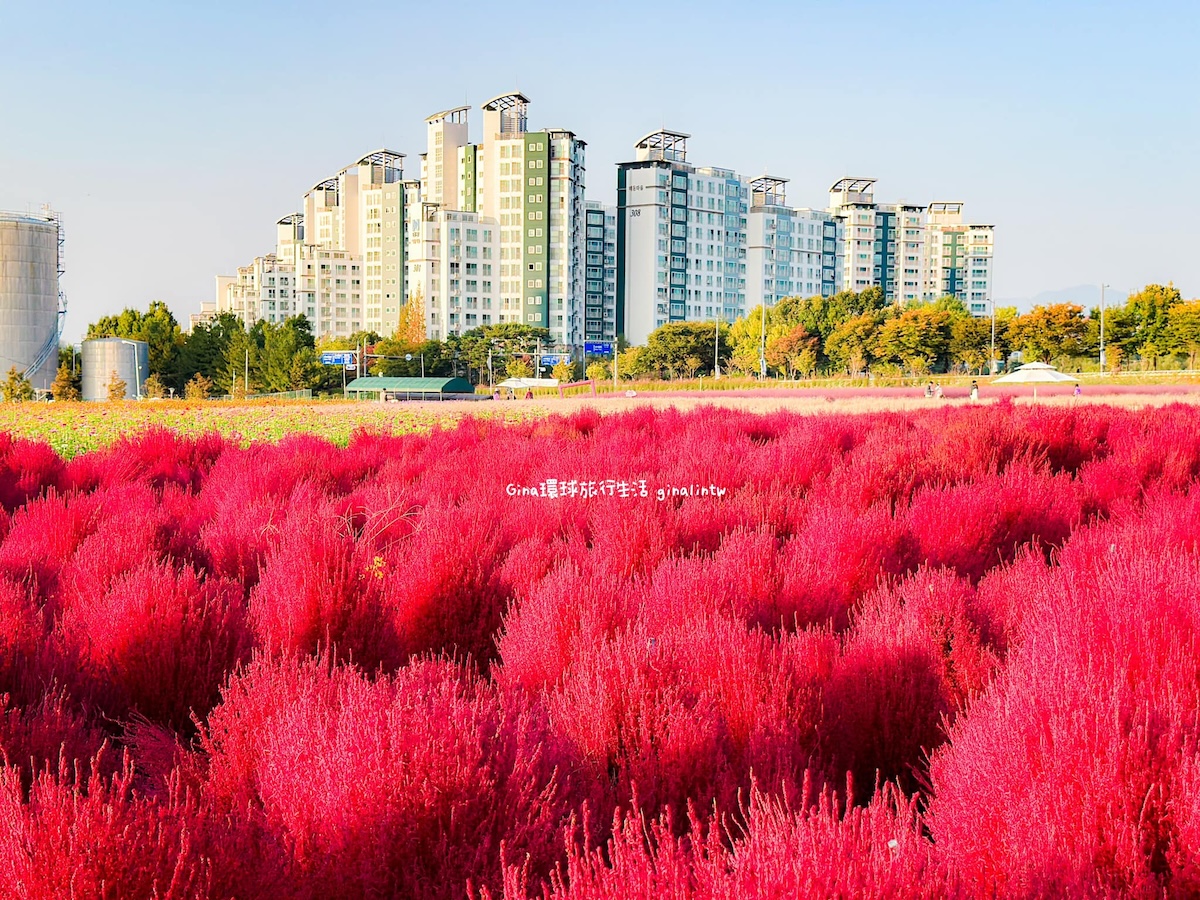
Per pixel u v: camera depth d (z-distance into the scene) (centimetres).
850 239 16762
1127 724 238
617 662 307
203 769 288
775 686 313
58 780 259
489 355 11531
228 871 219
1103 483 791
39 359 8988
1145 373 6388
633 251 15425
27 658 370
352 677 296
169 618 382
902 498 736
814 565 477
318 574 432
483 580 476
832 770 289
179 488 1016
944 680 338
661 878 201
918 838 210
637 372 11100
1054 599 326
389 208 15050
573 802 260
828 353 9169
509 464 1014
